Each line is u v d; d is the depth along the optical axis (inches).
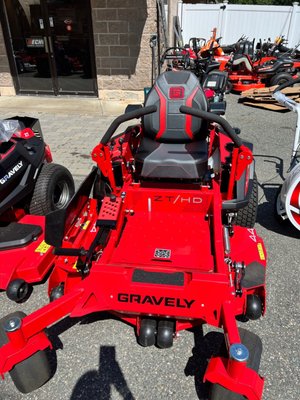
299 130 155.3
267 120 305.0
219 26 541.6
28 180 131.3
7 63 354.9
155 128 123.0
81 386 91.0
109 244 100.3
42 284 123.7
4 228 126.2
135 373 93.8
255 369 75.2
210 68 330.6
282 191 144.5
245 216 137.1
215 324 85.8
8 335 74.4
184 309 86.9
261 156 228.4
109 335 104.5
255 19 527.2
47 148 161.6
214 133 142.6
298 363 95.8
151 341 90.4
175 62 331.9
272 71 381.1
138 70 339.3
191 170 115.6
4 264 113.8
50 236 98.3
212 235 110.7
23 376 81.4
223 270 88.3
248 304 94.0
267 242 145.6
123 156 132.4
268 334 104.0
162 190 118.1
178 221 118.2
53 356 98.3
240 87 384.2
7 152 124.1
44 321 79.0
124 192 118.0
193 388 89.9
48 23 335.3
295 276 127.0
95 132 267.1
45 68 356.2
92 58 343.9
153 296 86.0
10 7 331.9
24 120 153.6
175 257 101.7
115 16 317.7
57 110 322.7
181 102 118.6
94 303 89.4
